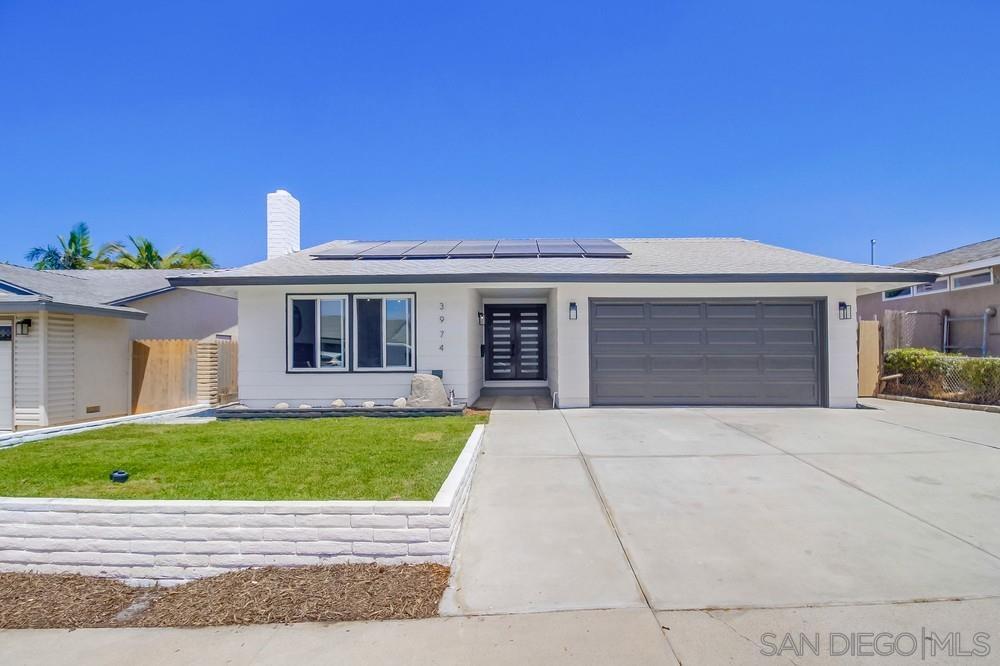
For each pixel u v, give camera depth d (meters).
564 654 2.84
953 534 4.24
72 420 11.66
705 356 10.61
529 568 3.78
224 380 13.33
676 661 2.77
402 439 7.20
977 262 13.93
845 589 3.42
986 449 6.86
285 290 10.87
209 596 3.55
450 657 2.84
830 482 5.54
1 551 4.02
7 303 10.60
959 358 11.09
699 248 13.64
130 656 2.94
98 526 3.94
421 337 10.84
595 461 6.42
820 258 11.72
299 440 7.12
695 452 6.82
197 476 5.19
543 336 14.48
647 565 3.79
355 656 2.88
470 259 11.73
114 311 12.26
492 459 6.54
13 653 2.99
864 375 12.42
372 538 3.87
